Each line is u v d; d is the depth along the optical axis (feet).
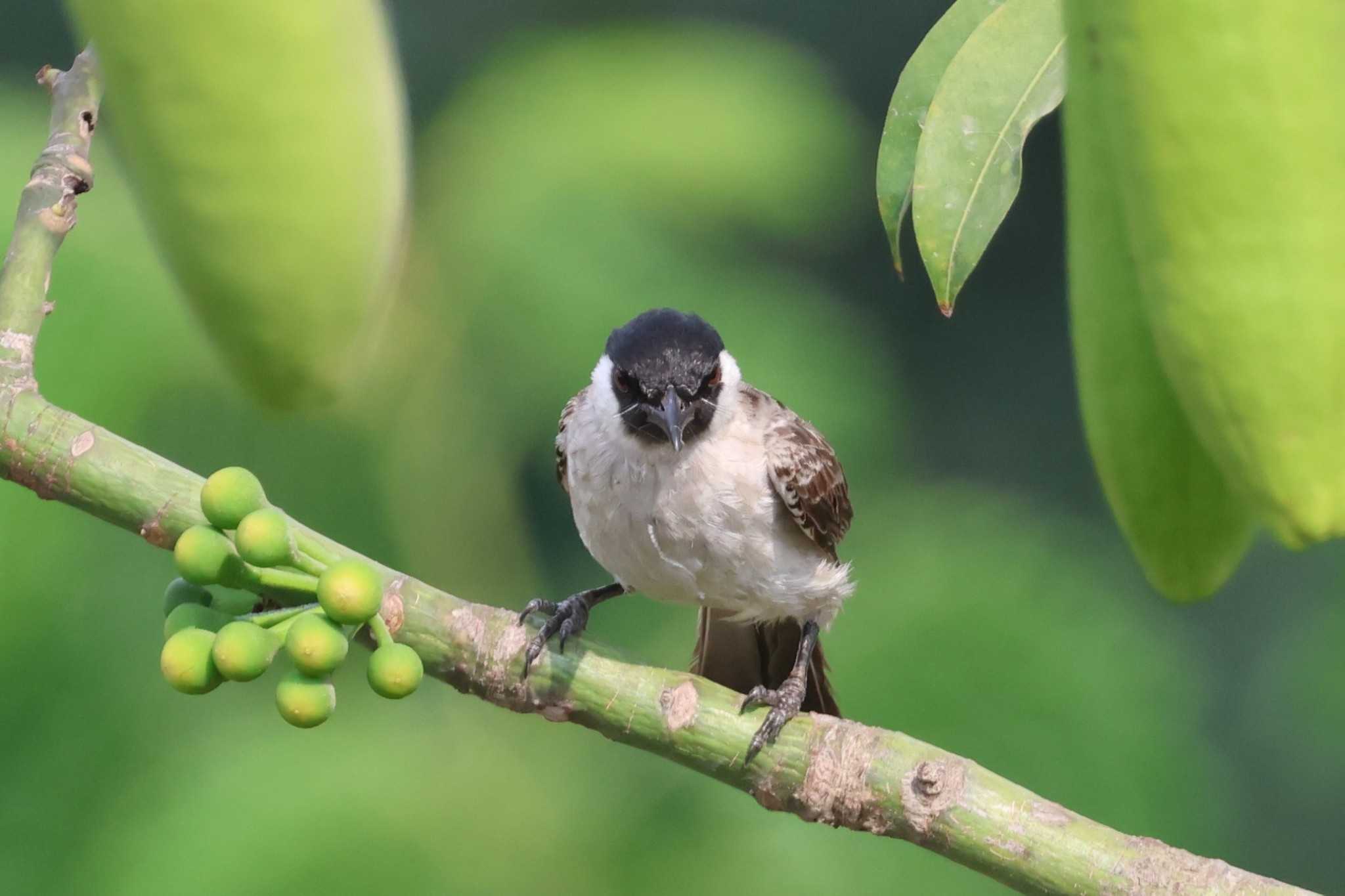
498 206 37.88
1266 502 6.60
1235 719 53.01
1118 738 37.42
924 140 12.53
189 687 13.87
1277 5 6.40
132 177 6.20
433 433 36.58
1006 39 12.55
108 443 16.40
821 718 17.71
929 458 65.05
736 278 40.27
